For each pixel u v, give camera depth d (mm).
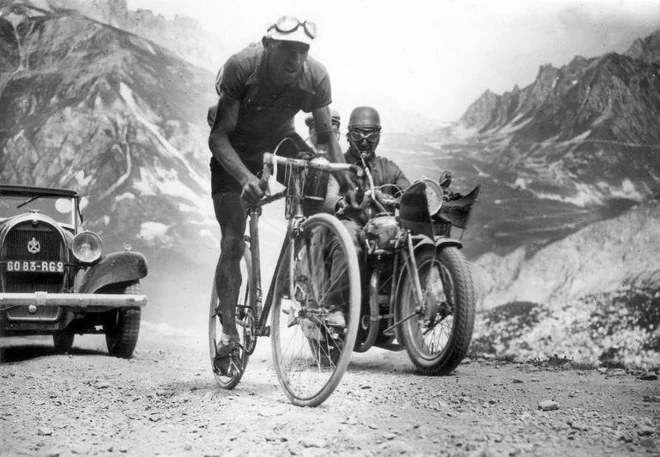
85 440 2836
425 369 4500
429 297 4355
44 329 6309
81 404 3631
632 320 10070
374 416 3100
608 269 11125
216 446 2691
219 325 4137
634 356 9172
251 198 3301
